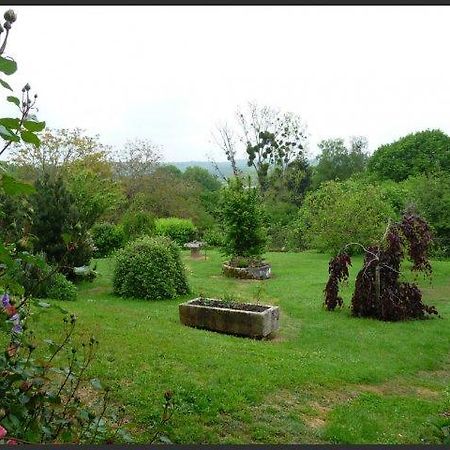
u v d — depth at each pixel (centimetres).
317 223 2045
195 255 2267
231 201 1767
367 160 4888
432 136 3862
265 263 1773
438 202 1961
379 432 468
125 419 421
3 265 207
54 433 226
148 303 1142
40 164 2536
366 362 735
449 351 836
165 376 543
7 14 162
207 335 819
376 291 1052
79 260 1266
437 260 2080
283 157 3841
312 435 449
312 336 893
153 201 3300
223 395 509
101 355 589
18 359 229
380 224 1895
